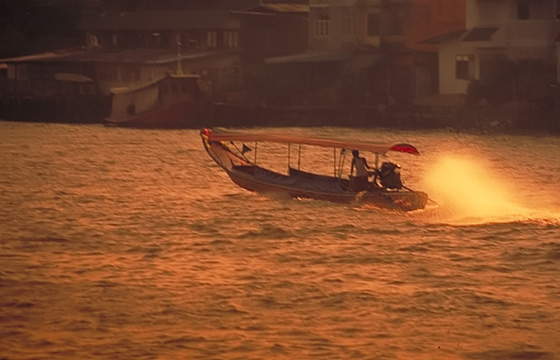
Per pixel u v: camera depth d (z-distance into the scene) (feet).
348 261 242.58
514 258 244.63
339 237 274.36
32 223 303.07
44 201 356.38
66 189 395.96
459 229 285.23
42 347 171.73
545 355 167.94
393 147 315.99
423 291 211.00
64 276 225.35
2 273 228.02
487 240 268.41
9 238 275.80
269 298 205.05
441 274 227.81
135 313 193.36
